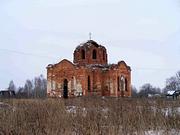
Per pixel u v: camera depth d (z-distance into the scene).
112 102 20.84
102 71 63.47
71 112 17.20
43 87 101.12
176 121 15.78
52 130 13.64
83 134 13.72
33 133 13.98
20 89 104.75
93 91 62.31
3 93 80.62
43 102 20.41
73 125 14.76
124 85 64.88
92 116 15.95
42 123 14.82
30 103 20.27
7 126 14.60
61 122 14.76
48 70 64.25
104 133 13.66
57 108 18.38
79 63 63.53
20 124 15.07
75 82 61.72
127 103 20.45
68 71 62.44
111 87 62.38
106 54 66.12
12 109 17.91
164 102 20.02
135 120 15.56
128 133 13.84
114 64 63.34
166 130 14.16
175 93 73.38
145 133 14.45
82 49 63.84
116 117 15.97
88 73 62.19
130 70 66.81
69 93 61.78
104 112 17.61
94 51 64.25
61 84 62.75
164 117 16.52
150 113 17.05
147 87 122.94
